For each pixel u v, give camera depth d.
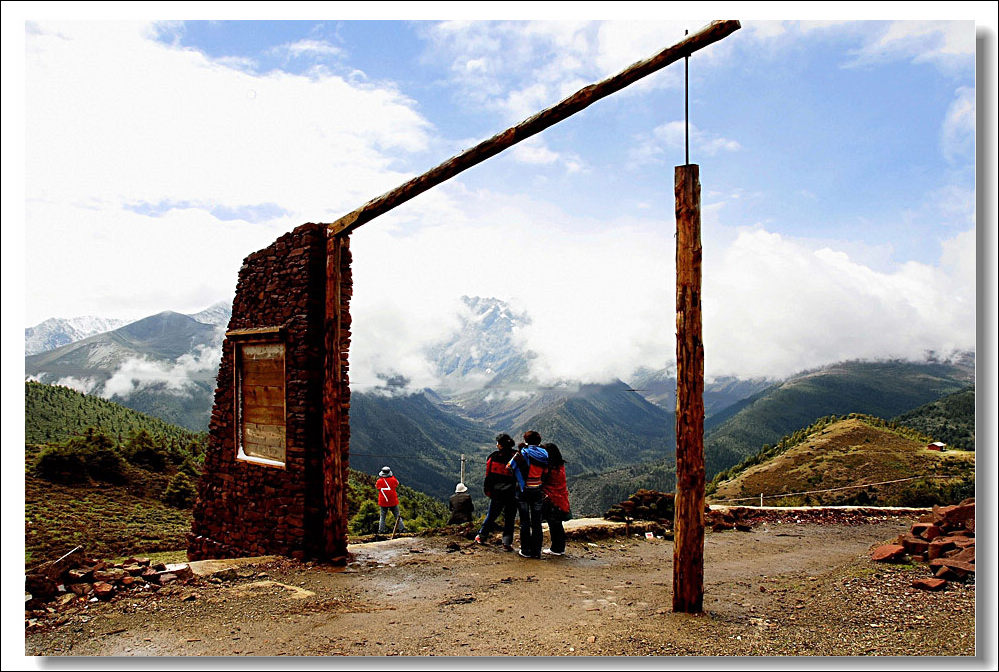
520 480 9.40
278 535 9.00
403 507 23.67
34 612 6.04
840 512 14.83
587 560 9.48
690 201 6.14
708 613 6.28
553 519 9.73
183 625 5.83
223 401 10.57
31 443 27.94
